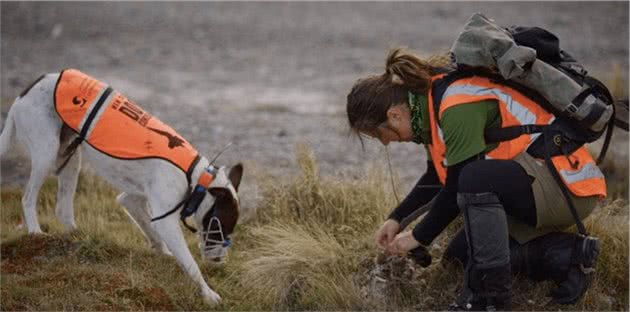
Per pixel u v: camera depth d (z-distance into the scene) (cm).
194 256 1530
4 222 1658
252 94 3566
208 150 2341
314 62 4500
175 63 4462
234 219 1418
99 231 1531
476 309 1152
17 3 6362
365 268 1337
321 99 3425
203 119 2872
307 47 5003
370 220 1523
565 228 1216
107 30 5503
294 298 1320
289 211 1634
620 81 2859
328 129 2662
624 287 1290
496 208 1102
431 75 1138
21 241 1468
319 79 3991
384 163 1798
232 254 1523
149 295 1289
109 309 1239
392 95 1134
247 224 1659
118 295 1284
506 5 6366
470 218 1106
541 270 1217
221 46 5059
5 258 1429
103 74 4003
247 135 2570
